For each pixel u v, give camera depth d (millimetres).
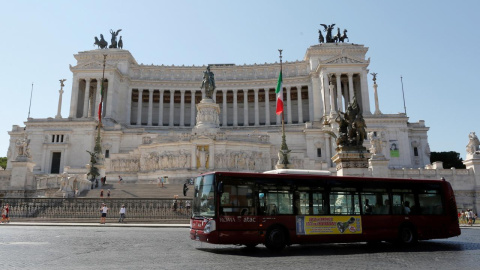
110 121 93375
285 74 108000
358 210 20266
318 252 18219
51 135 82812
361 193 20562
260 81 106750
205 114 73812
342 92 106750
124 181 68312
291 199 19281
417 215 21312
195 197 19797
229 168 66062
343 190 20250
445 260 15430
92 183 50219
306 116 109875
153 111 113250
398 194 21266
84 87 104250
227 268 13352
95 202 36250
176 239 22281
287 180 19438
